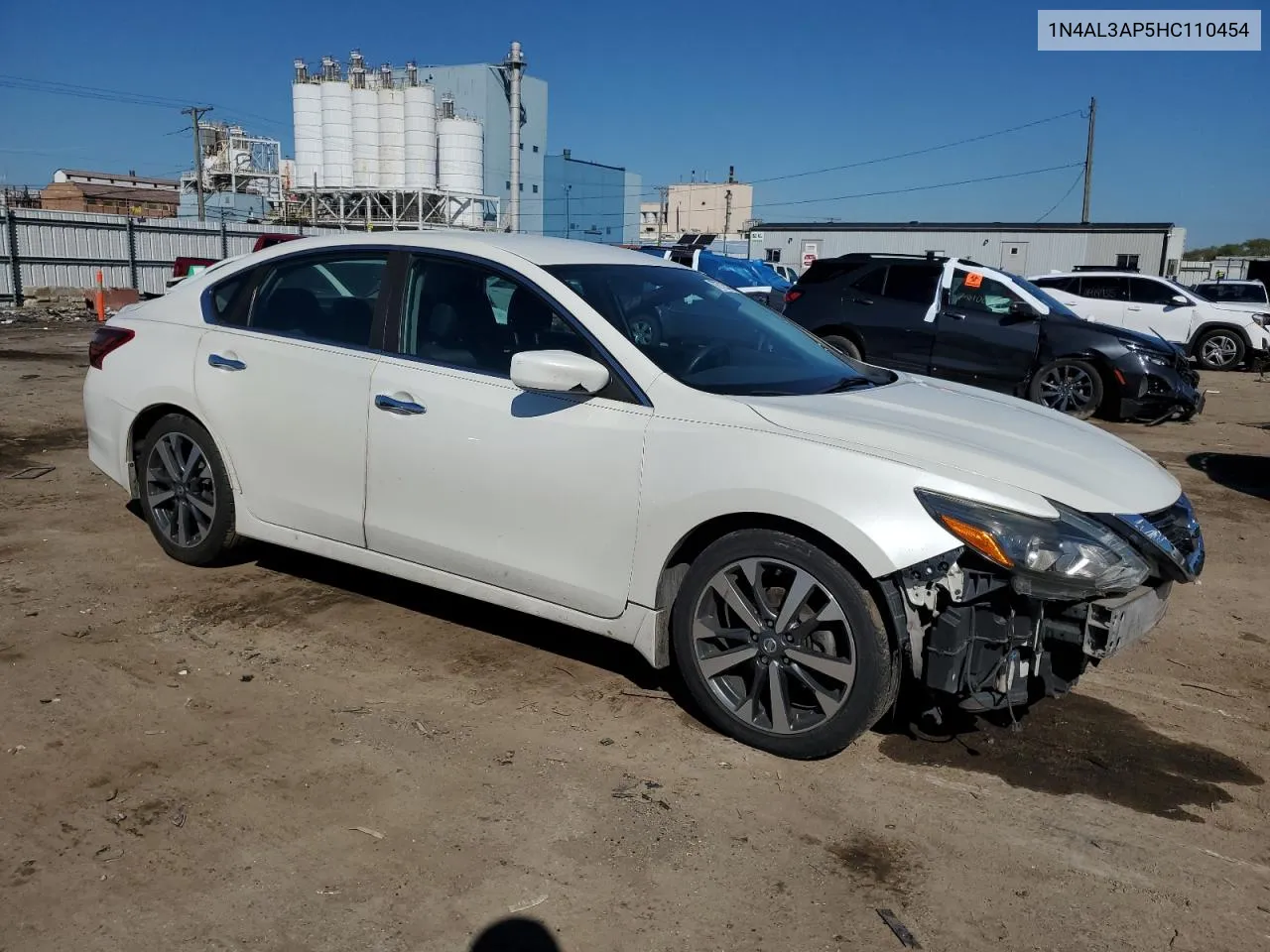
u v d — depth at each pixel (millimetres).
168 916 2508
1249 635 4734
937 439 3299
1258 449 9727
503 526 3729
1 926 2441
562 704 3711
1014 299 10969
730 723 3453
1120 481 3371
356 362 4086
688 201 81875
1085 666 3328
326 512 4207
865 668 3152
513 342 3816
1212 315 18203
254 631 4215
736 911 2629
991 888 2770
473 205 42188
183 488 4738
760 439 3277
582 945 2479
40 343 15547
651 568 3449
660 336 3795
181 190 50719
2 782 3037
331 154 39969
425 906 2590
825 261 12109
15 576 4719
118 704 3547
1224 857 2955
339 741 3377
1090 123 45844
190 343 4609
